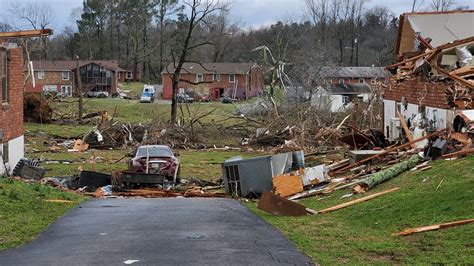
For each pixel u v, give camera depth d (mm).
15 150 21016
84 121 49219
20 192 14602
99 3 104688
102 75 87750
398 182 14859
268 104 48469
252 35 95625
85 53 105375
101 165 26953
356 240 9695
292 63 65812
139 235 10266
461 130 17641
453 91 19781
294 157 18797
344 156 25750
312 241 9680
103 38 105812
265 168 18188
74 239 9898
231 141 39594
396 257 8312
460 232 9109
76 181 20203
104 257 8367
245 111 50312
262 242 9594
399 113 25062
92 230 10820
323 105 50031
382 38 97750
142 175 19750
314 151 30188
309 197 16516
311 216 12820
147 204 15234
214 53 90875
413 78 23938
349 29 89938
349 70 77438
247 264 7910
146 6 93812
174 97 50031
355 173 18719
